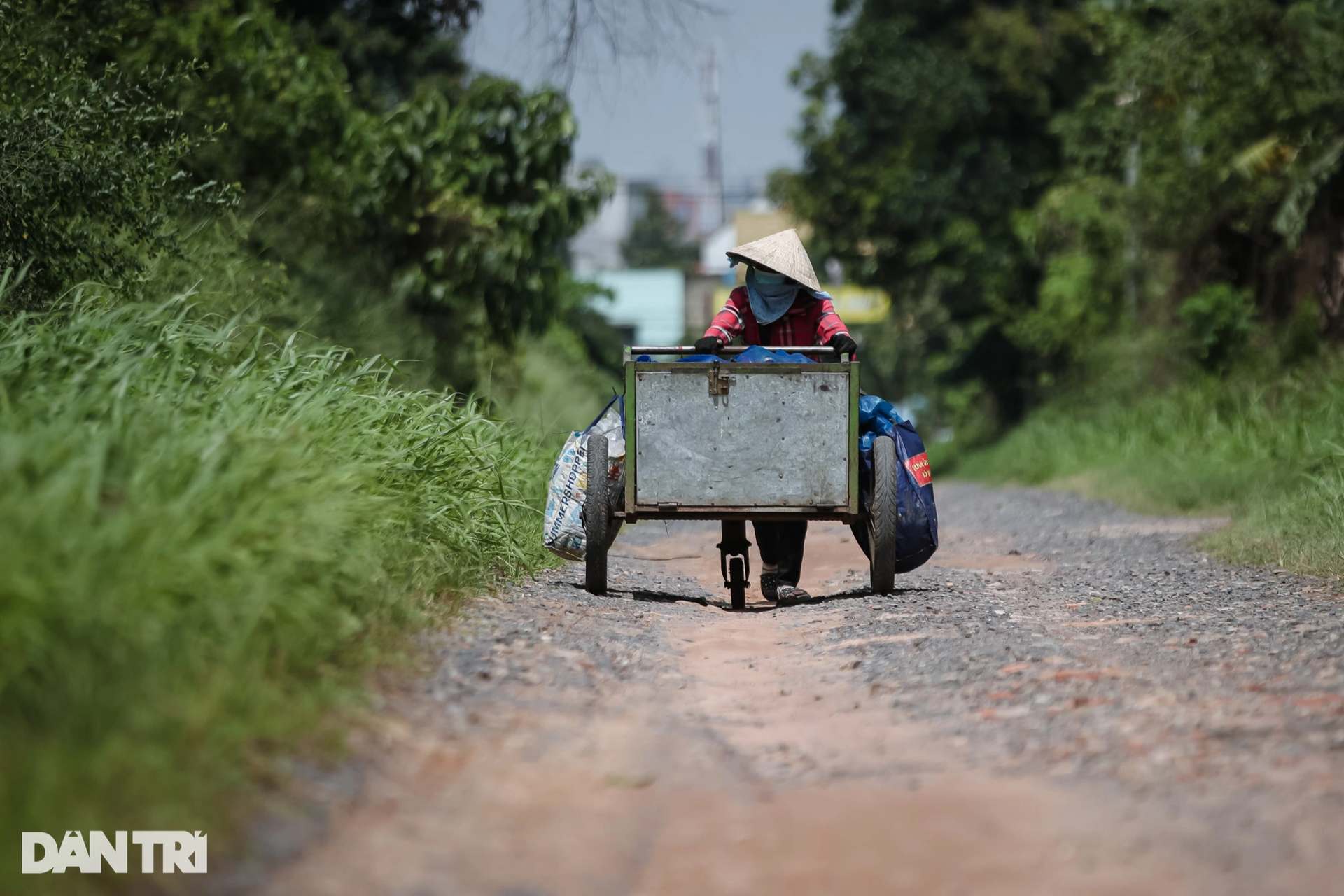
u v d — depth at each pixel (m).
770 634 14.39
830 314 17.66
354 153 33.72
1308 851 6.85
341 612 10.14
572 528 17.30
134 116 18.89
